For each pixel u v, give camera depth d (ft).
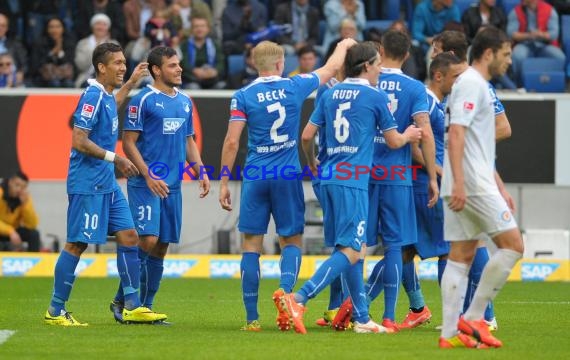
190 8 172.24
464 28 167.73
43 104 151.43
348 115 82.02
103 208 88.94
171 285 138.92
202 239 159.43
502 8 175.73
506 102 152.87
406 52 87.10
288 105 85.40
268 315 100.89
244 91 85.81
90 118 87.35
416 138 82.69
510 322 94.32
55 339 78.33
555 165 152.87
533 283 145.07
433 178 84.84
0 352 71.36
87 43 166.30
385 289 86.02
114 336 80.53
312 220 152.97
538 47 173.68
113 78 88.79
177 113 92.58
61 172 151.64
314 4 183.42
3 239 151.53
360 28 172.76
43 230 159.22
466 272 75.10
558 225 159.53
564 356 69.72
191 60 164.45
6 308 106.01
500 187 80.18
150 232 91.56
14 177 149.18
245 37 172.24
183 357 68.74
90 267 151.02
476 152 73.05
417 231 89.71
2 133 150.92
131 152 91.50
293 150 86.28
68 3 185.68
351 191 81.71
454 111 72.13
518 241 72.79
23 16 181.47
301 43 168.35
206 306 110.63
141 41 164.45
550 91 168.14
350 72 83.05
